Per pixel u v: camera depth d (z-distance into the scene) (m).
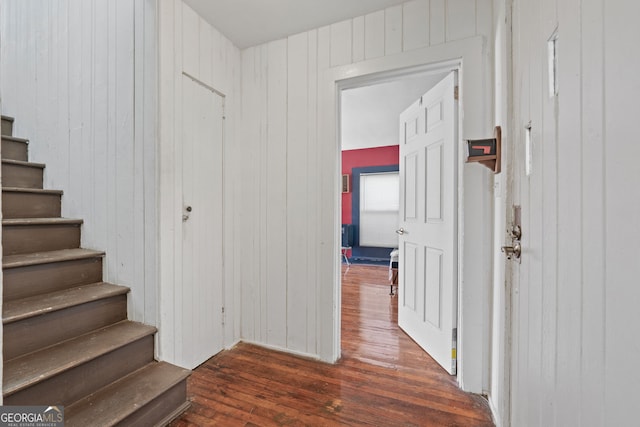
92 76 1.88
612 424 0.48
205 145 2.02
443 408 1.54
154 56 1.67
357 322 2.81
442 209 2.00
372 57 1.92
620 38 0.46
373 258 5.98
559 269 0.69
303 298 2.15
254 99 2.30
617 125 0.47
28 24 2.16
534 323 0.87
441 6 1.74
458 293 1.81
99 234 1.86
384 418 1.47
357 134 4.81
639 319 0.42
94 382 1.36
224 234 2.20
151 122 1.68
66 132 1.98
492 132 1.63
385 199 5.94
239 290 2.36
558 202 0.70
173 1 1.75
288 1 1.82
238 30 2.11
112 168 1.81
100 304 1.62
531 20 0.94
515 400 1.08
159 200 1.67
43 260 1.54
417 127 2.37
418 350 2.22
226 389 1.71
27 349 1.32
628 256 0.44
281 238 2.22
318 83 2.08
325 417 1.47
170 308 1.74
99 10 1.85
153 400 1.37
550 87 0.76
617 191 0.47
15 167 1.94
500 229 1.37
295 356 2.12
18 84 2.20
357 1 1.81
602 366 0.51
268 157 2.26
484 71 1.65
